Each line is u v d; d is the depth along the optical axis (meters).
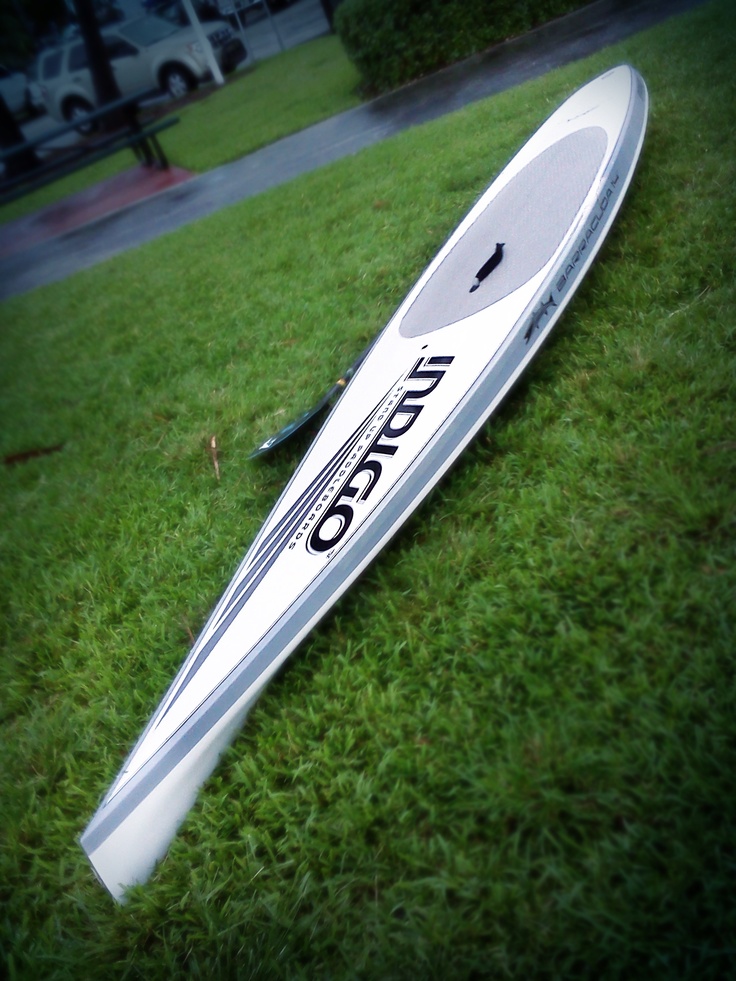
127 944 1.96
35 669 2.97
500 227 3.45
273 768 2.12
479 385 2.70
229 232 6.43
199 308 5.29
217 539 3.02
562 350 3.04
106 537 3.47
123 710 2.57
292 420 3.54
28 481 4.31
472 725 1.95
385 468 2.60
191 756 2.19
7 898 2.22
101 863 2.03
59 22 14.27
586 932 1.56
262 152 8.63
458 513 2.58
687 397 2.53
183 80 13.71
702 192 3.54
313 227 5.58
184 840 2.12
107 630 2.91
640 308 3.03
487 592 2.26
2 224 11.22
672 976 1.45
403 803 1.90
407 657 2.24
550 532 2.35
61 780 2.44
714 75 4.62
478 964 1.60
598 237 3.20
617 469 2.42
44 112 15.84
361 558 2.45
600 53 6.02
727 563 2.00
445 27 8.02
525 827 1.74
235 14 14.05
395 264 4.44
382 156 6.34
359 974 1.68
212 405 4.00
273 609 2.39
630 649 1.92
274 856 1.97
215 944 1.88
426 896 1.75
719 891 1.50
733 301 2.80
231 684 2.26
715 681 1.78
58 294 7.30
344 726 2.13
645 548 2.12
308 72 11.20
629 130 3.58
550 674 1.98
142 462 3.85
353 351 3.85
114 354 5.32
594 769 1.75
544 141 3.94
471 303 3.08
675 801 1.64
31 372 5.72
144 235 7.95
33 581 3.40
